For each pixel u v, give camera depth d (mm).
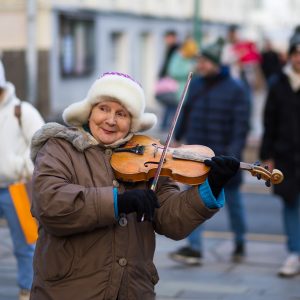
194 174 3832
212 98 8297
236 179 8516
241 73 17156
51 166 3799
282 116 7898
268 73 20219
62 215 3643
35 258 3918
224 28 41000
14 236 6254
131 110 3990
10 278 7516
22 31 21797
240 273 8055
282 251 9164
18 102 6305
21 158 6160
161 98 18875
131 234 3842
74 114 4043
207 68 8320
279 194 7859
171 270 8094
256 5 49531
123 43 27609
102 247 3783
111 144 4008
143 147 4043
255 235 10094
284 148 7871
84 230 3691
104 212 3639
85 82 24844
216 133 8289
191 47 17891
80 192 3666
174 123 4066
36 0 21297
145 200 3658
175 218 3900
